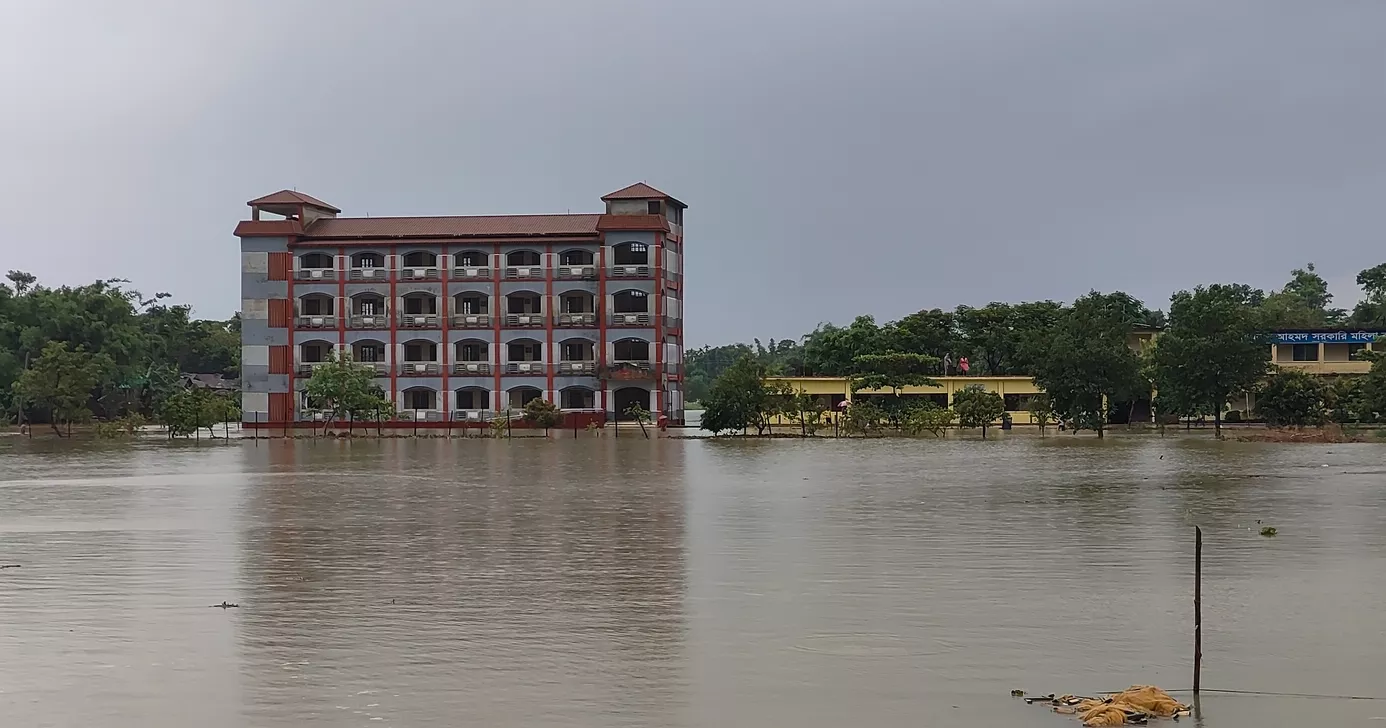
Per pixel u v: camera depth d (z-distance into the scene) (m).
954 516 39.66
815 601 24.91
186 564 30.03
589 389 120.81
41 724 16.97
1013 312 150.25
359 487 52.69
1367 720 17.06
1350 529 35.75
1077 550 31.72
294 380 122.31
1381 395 93.44
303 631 22.30
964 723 16.95
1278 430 104.31
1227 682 18.88
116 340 161.00
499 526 37.56
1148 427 119.19
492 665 19.86
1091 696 18.19
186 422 111.19
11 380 149.25
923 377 128.75
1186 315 105.19
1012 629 22.31
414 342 122.31
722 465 67.06
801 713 17.41
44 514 41.69
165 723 16.98
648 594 25.73
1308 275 193.62
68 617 23.61
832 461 70.31
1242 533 34.97
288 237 122.19
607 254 120.44
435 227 123.88
